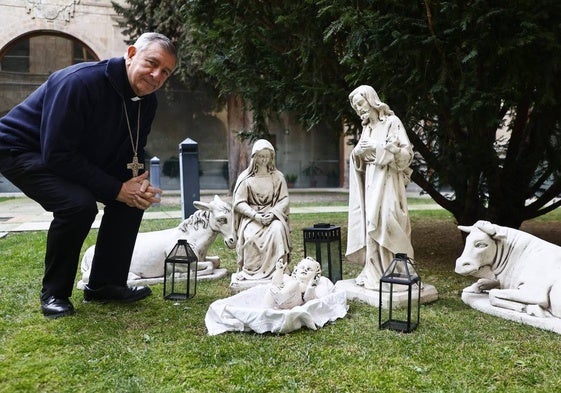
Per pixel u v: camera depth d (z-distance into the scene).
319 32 5.96
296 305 3.97
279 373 2.95
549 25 4.76
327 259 5.32
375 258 4.58
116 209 4.56
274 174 5.34
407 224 4.53
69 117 3.80
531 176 7.46
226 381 2.84
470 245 4.27
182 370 3.00
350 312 4.24
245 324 3.69
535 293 3.92
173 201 17.19
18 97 23.89
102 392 2.73
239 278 5.03
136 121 4.40
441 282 5.45
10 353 3.30
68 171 3.91
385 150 4.34
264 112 7.72
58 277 4.18
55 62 24.14
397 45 4.98
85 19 20.72
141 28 16.78
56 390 2.76
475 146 5.94
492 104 4.95
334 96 6.28
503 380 2.84
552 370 2.97
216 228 5.60
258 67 7.08
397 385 2.78
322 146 27.73
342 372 2.96
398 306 4.27
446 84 5.38
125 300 4.65
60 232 3.99
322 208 14.51
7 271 5.95
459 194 7.43
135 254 5.48
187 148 9.60
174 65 4.18
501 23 4.71
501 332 3.68
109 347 3.39
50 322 3.96
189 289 4.90
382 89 5.38
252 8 6.57
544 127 6.27
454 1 4.68
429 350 3.31
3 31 19.75
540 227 9.84
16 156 3.96
